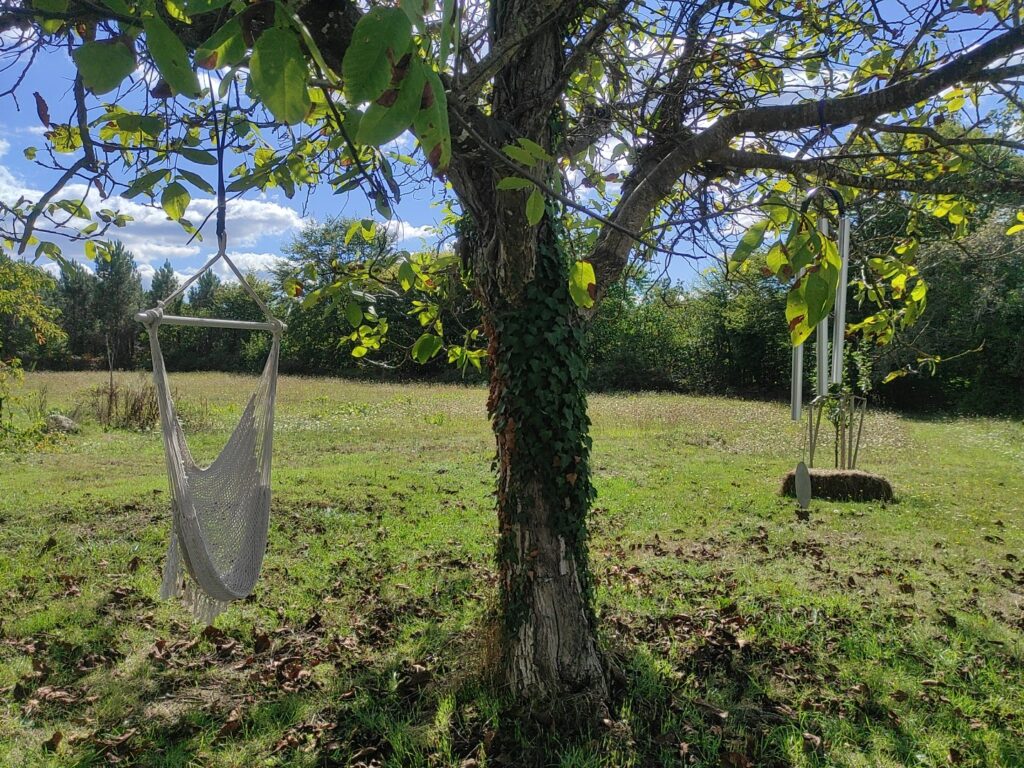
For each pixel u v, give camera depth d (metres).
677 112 3.28
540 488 3.28
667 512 7.97
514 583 3.37
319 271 3.70
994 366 22.44
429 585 5.30
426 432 15.32
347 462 11.51
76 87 1.64
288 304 4.39
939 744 3.31
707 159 2.98
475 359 4.18
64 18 1.50
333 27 1.71
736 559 6.14
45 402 16.30
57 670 3.96
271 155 3.30
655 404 22.31
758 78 3.68
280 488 8.86
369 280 3.50
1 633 4.38
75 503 7.71
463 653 4.04
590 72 3.60
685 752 3.18
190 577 3.10
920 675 3.99
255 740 3.36
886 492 8.89
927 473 11.23
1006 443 15.31
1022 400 22.00
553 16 2.40
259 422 3.42
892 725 3.47
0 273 9.13
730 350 30.17
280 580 5.39
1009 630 4.62
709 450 13.31
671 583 5.40
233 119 1.91
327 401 21.14
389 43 0.90
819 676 3.94
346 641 4.36
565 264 3.14
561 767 3.03
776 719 3.52
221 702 3.69
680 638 4.35
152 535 6.52
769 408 21.67
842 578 5.62
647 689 3.68
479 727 3.34
